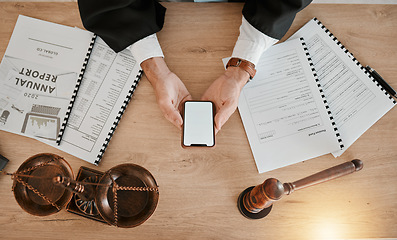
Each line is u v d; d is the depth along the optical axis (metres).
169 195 0.80
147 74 0.85
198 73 0.88
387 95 0.86
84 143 0.82
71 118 0.83
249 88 0.87
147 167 0.81
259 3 0.80
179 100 0.86
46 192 0.62
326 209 0.79
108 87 0.85
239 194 0.80
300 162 0.82
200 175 0.81
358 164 0.65
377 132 0.84
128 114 0.84
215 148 0.83
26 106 0.84
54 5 0.91
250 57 0.83
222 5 0.92
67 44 0.88
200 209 0.79
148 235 0.78
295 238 0.78
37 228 0.77
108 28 0.81
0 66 0.86
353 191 0.80
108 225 0.78
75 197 0.75
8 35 0.89
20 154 0.81
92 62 0.87
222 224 0.79
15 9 0.90
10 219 0.77
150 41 0.84
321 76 0.88
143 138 0.83
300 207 0.79
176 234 0.78
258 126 0.84
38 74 0.86
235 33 0.90
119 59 0.88
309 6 0.92
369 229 0.79
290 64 0.88
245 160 0.82
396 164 0.82
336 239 0.78
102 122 0.83
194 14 0.91
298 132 0.83
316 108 0.85
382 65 0.89
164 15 0.89
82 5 0.78
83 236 0.77
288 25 0.83
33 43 0.88
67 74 0.86
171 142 0.83
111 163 0.81
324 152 0.82
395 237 0.78
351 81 0.87
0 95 0.84
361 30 0.90
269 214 0.79
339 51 0.89
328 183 0.81
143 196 0.68
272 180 0.60
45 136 0.82
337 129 0.83
